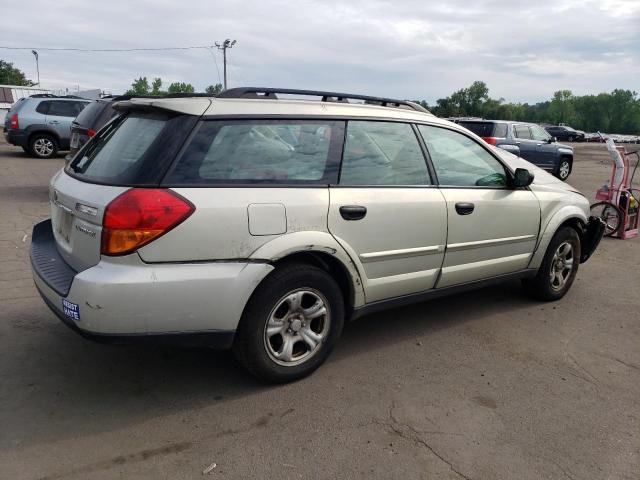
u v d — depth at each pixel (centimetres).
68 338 397
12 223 750
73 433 287
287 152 334
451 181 414
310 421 306
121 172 302
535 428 309
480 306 505
